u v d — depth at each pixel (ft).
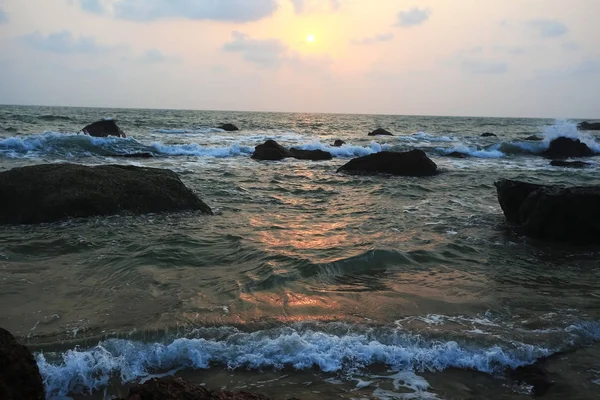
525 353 15.33
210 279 21.47
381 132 149.59
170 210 35.09
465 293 20.70
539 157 94.43
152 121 190.49
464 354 15.15
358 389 13.35
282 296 19.47
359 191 49.90
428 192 50.11
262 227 32.07
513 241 30.48
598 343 16.30
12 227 29.63
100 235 28.37
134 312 17.61
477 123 313.53
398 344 15.67
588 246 29.91
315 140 120.16
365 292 20.34
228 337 15.69
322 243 28.02
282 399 12.70
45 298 18.85
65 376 13.38
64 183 32.68
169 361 14.42
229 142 105.09
